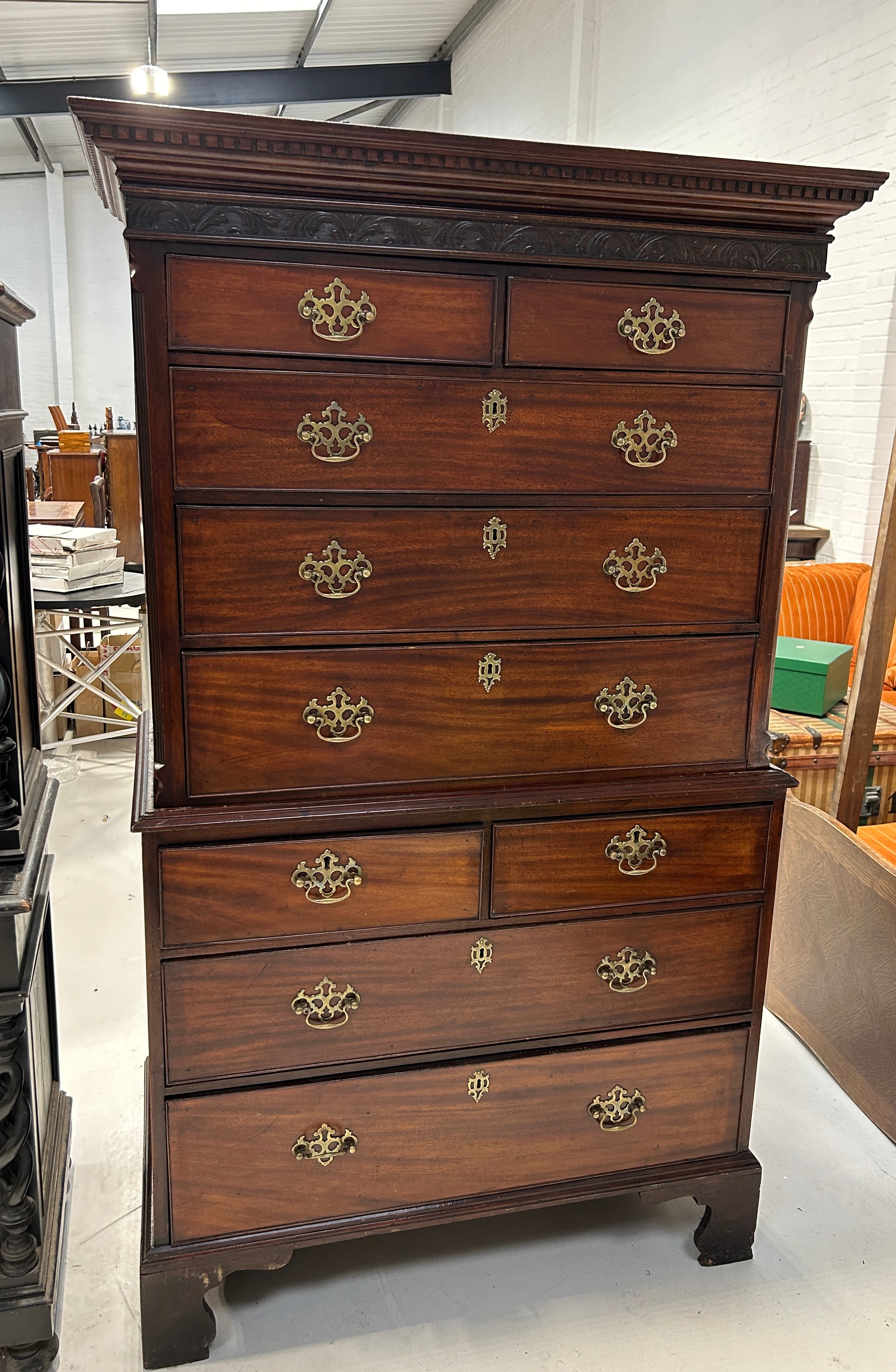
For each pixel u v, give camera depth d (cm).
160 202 141
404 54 981
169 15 770
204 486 150
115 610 515
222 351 146
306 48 905
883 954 228
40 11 758
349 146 141
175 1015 164
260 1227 174
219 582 154
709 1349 175
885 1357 175
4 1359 165
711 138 568
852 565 429
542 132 782
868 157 448
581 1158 189
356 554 158
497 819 172
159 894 159
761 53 516
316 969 168
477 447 160
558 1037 184
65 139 1270
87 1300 182
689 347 167
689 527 174
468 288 154
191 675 156
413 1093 177
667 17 604
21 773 158
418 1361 171
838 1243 201
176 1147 167
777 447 175
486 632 167
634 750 180
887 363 457
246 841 161
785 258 168
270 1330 177
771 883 190
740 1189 193
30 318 189
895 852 247
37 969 188
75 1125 226
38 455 970
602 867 179
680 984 189
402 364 154
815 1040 258
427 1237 201
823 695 315
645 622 175
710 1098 194
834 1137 231
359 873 167
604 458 166
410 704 166
